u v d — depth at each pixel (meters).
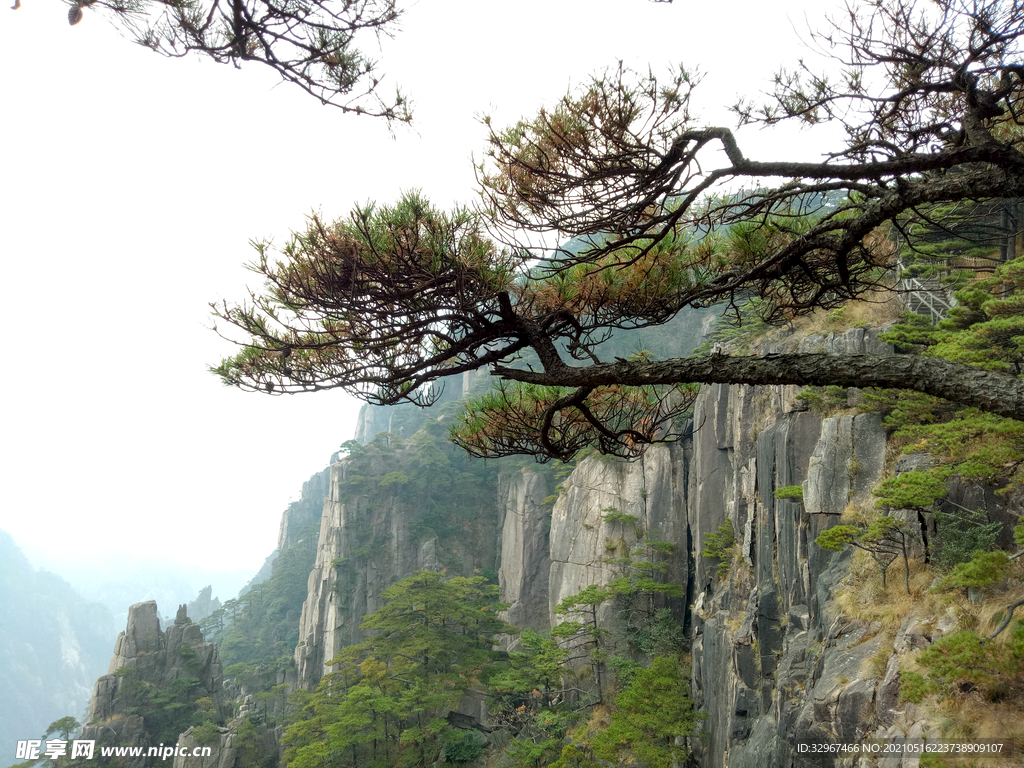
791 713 20.02
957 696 9.59
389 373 5.25
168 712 56.09
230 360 5.35
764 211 5.33
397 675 46.00
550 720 39.00
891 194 4.15
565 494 58.19
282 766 47.47
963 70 4.50
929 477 15.90
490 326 5.12
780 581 27.86
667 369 4.36
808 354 3.97
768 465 31.27
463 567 86.81
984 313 19.48
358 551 83.94
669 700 31.38
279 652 94.81
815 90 5.36
